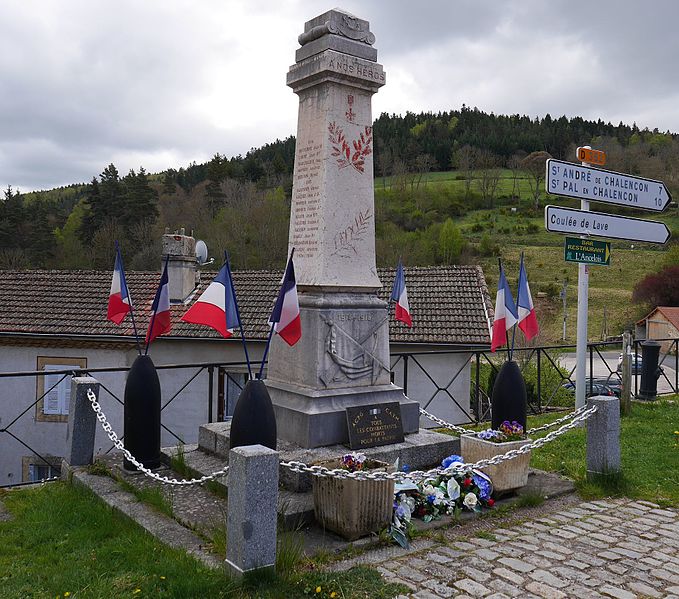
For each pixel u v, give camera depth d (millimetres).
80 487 5871
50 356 16562
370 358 6379
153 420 6039
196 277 18953
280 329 5082
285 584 3836
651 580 4004
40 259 47188
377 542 4523
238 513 3861
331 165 6324
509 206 80375
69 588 3908
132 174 53562
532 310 7016
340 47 6352
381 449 5801
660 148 83312
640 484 6078
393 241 53281
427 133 103688
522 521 5094
